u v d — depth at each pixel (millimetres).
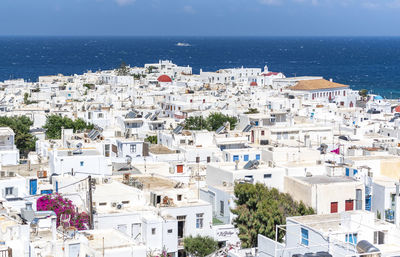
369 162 108500
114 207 86938
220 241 86625
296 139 166250
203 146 154875
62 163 114188
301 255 56375
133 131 190750
